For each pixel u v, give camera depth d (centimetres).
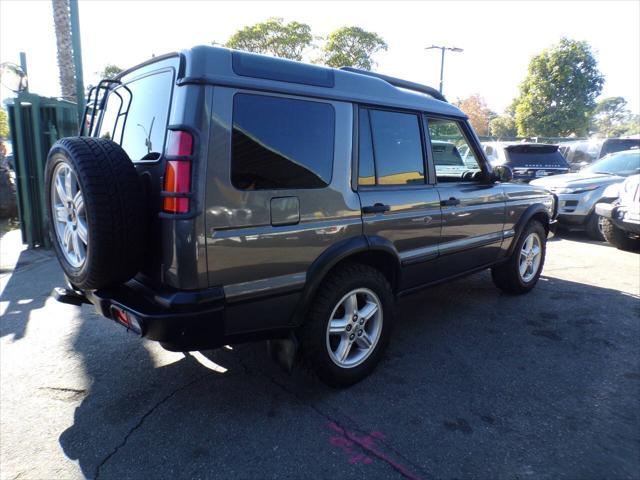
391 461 254
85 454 263
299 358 313
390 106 345
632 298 518
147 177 271
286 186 276
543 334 420
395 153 351
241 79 257
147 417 297
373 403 310
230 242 252
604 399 314
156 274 262
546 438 273
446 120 405
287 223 275
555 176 977
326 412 300
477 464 251
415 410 301
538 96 2973
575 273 626
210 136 243
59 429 286
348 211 309
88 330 435
